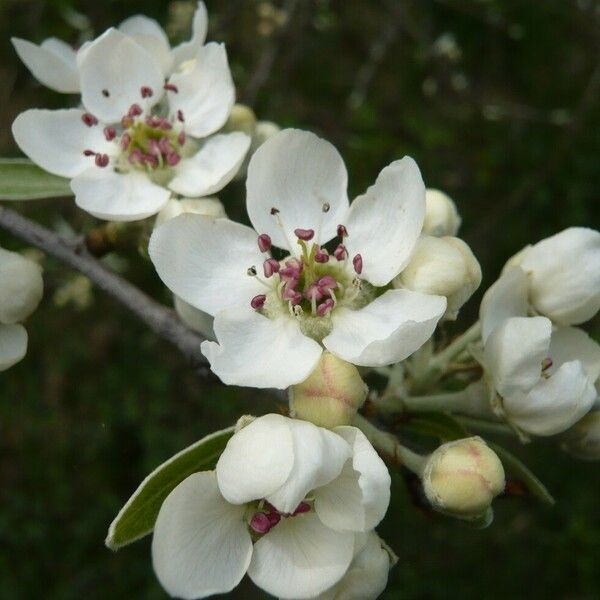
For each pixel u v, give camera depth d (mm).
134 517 146
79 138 178
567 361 169
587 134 342
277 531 149
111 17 294
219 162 177
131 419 334
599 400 166
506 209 326
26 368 346
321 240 161
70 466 348
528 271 169
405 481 167
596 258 167
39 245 178
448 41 333
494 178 348
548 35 352
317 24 321
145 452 339
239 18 312
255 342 156
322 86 351
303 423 144
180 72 181
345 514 146
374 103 342
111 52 178
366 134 332
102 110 179
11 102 324
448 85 330
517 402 159
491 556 331
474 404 164
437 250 157
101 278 177
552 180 342
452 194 345
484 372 163
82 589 336
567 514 330
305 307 160
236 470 142
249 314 157
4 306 164
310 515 149
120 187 175
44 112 177
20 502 343
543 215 344
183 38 270
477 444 153
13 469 348
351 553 145
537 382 158
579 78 364
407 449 159
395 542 327
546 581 328
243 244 160
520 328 156
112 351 344
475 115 347
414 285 157
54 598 334
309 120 336
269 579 147
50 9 298
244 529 149
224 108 178
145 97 179
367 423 159
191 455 148
